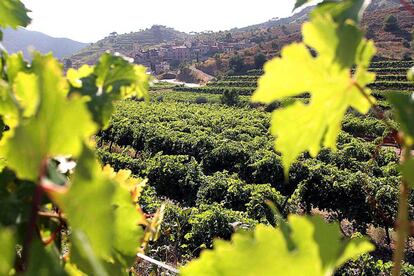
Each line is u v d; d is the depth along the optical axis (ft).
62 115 1.91
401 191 2.15
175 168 53.01
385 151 66.28
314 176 50.42
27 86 2.67
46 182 1.93
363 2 2.29
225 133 84.33
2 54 3.79
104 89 4.00
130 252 3.26
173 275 20.44
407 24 256.11
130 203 3.23
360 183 46.42
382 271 29.22
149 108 133.69
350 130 105.50
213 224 34.50
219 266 2.03
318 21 2.18
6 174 3.30
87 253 1.72
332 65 2.22
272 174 54.13
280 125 2.44
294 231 2.07
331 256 2.07
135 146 82.17
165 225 32.91
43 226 3.42
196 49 443.73
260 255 2.02
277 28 450.30
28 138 1.89
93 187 1.85
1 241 1.77
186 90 256.93
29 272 2.01
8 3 4.01
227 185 48.34
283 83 2.22
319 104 2.38
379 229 47.47
